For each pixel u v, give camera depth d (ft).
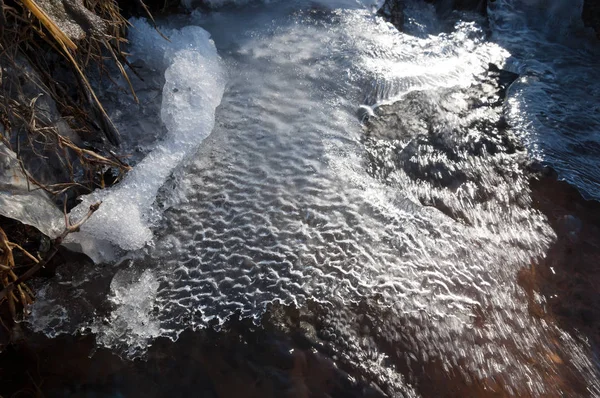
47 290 7.75
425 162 9.92
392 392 6.84
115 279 7.91
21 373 6.93
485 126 10.78
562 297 8.05
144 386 6.82
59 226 7.89
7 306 7.44
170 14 12.67
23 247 7.89
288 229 8.53
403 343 7.34
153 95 10.43
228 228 8.55
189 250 8.28
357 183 9.29
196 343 7.25
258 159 9.55
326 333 7.38
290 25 12.54
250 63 11.47
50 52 9.43
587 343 7.49
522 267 8.43
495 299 7.93
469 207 9.28
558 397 6.93
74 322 7.45
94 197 8.37
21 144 7.99
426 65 12.03
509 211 9.29
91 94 8.89
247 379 6.90
